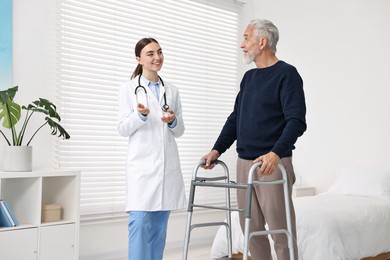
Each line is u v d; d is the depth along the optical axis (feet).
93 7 14.23
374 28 16.66
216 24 18.02
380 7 16.55
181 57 16.69
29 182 11.16
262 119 8.34
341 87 17.34
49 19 13.20
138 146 9.16
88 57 14.10
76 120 13.76
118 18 14.87
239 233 12.89
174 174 9.39
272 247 11.79
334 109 17.48
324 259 11.12
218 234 13.46
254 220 8.64
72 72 13.70
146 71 9.50
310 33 18.16
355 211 12.60
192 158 16.96
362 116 16.83
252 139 8.45
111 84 14.52
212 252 13.50
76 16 13.79
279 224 8.16
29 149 11.13
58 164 13.29
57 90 13.34
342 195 15.28
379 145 16.42
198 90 17.24
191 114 17.06
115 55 14.70
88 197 13.92
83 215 13.84
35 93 12.86
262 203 8.30
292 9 18.63
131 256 9.06
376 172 15.49
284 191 7.73
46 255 11.03
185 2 16.88
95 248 14.06
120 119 9.22
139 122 8.95
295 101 7.98
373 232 12.49
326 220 11.57
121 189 14.69
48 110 11.71
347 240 11.65
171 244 16.06
